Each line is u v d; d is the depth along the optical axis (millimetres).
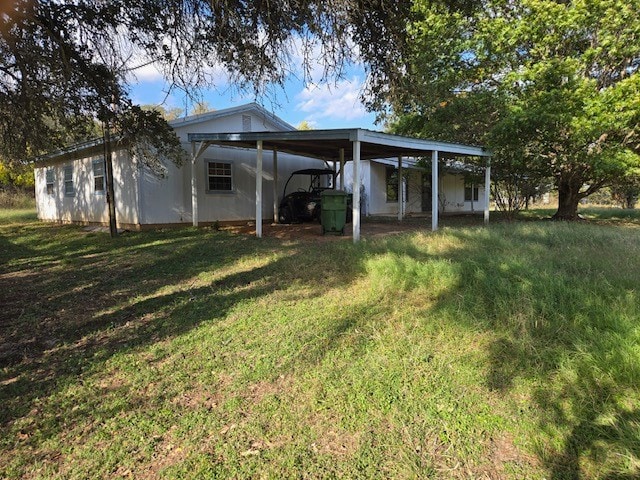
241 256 7250
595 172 11867
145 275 6176
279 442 2244
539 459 2029
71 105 7586
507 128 11344
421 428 2303
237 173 13477
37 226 14500
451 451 2117
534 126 11062
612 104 10328
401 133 15109
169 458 2158
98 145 12328
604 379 2516
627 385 2455
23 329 4082
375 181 17656
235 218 13477
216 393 2771
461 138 13336
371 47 6305
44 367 3244
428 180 21172
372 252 6574
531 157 12297
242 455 2152
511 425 2291
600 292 3805
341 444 2205
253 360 3215
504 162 12977
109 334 3898
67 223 15242
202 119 12367
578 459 2002
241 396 2713
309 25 5336
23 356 3453
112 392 2820
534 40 11758
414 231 10055
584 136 10734
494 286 4062
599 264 4918
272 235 10164
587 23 10930
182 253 7730
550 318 3387
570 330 3162
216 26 5648
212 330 3869
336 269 5914
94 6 5801
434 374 2857
